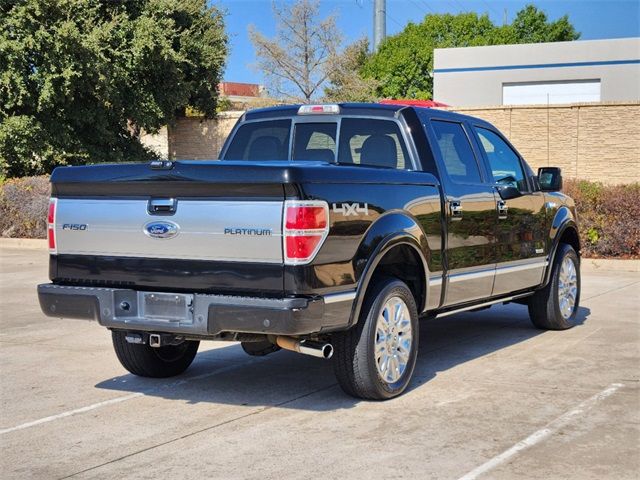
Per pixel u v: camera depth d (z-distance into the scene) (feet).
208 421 17.46
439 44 195.62
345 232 16.98
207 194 16.80
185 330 16.90
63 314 18.52
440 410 17.92
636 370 21.61
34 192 60.18
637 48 136.56
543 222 26.18
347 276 17.06
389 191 18.60
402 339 19.19
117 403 19.06
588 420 17.02
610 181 76.02
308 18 129.18
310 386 20.51
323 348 17.28
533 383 20.27
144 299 17.61
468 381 20.58
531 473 13.94
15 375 21.94
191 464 14.71
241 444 15.80
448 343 25.81
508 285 24.18
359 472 14.08
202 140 103.35
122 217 17.80
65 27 76.02
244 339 17.85
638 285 38.75
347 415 17.69
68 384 20.93
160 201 17.31
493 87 144.97
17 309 33.35
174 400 19.26
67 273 18.81
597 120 76.23
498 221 23.32
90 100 87.51
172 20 91.81
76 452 15.53
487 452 15.06
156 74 93.40
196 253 16.94
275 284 16.17
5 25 76.13
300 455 15.06
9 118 79.30
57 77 77.36
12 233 60.90
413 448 15.34
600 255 46.96
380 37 161.27
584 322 29.25
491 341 26.05
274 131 23.17
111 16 87.35
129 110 91.86
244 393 19.84
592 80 139.33
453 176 21.77
